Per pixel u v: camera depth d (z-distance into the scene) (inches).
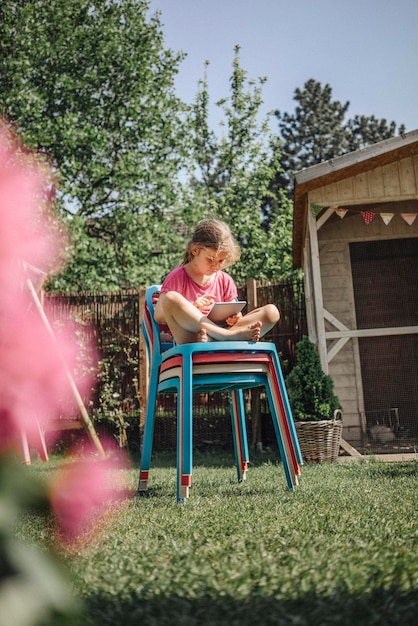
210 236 131.2
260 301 292.8
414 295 295.3
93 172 487.5
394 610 43.5
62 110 525.7
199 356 117.3
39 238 18.9
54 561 15.8
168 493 130.3
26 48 488.7
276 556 60.6
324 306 294.7
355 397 286.0
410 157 264.4
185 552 62.9
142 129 535.5
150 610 44.9
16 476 15.8
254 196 621.0
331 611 43.4
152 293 141.8
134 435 294.0
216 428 286.8
